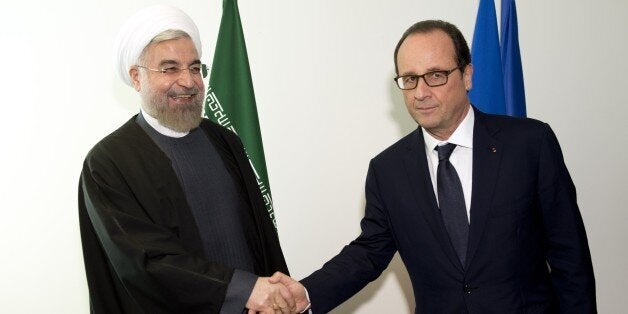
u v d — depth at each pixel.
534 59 2.64
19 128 2.23
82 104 2.29
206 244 1.69
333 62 2.50
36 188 2.26
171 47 1.62
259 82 2.44
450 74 1.59
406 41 1.66
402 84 1.66
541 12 2.63
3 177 2.23
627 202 2.74
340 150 2.54
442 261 1.63
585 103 2.69
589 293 1.59
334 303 1.86
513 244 1.58
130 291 1.53
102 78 2.29
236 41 2.24
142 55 1.64
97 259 1.65
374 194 1.88
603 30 2.67
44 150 2.26
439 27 1.65
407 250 1.74
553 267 1.66
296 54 2.47
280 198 2.50
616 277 2.75
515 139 1.63
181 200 1.64
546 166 1.59
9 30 2.21
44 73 2.24
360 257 1.90
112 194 1.57
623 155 2.72
